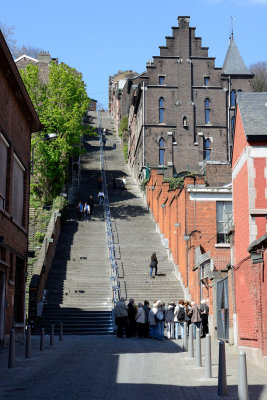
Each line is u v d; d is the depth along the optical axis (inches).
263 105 806.5
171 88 2432.3
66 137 1903.3
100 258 1512.1
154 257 1412.4
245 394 346.0
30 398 381.1
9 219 848.3
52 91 1910.7
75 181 2487.7
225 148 2405.3
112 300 1252.5
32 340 938.7
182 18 2468.0
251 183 748.0
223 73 2455.7
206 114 2433.6
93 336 1067.3
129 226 1840.6
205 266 1146.7
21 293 968.3
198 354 569.6
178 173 2364.7
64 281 1349.7
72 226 1798.7
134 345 853.2
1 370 536.1
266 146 759.1
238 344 753.0
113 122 4490.7
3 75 802.2
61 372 522.3
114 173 2765.7
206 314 1011.3
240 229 783.1
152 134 2395.4
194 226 1391.5
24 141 992.9
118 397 387.5
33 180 1943.9
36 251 1524.4
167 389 426.6
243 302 719.7
